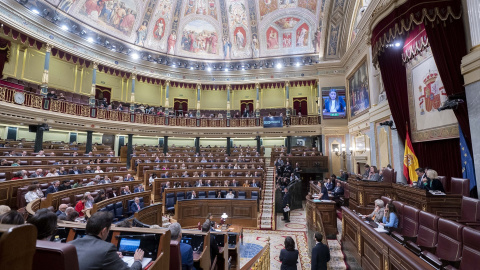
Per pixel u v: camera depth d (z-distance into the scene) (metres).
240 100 27.34
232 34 25.02
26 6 14.74
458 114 6.68
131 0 20.94
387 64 10.09
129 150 20.77
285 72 23.88
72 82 20.42
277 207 14.90
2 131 18.77
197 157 19.98
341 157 20.72
